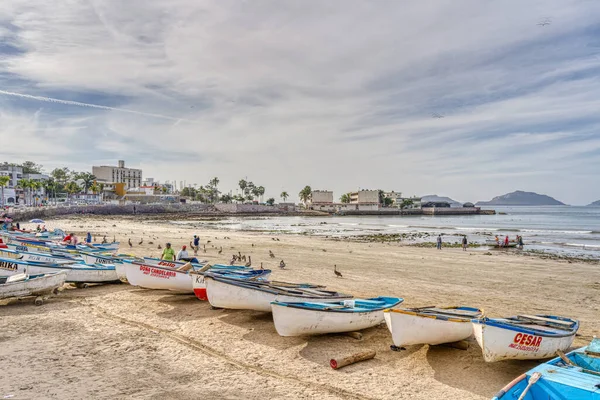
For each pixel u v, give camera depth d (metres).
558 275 23.70
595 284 20.77
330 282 19.62
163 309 13.29
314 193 193.75
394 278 21.38
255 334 11.02
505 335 8.25
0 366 8.55
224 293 11.87
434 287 19.00
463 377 8.52
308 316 10.05
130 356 9.33
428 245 44.28
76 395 7.38
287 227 81.88
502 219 132.50
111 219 93.50
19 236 29.03
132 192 165.12
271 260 27.97
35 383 7.80
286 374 8.55
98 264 17.91
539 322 10.19
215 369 8.75
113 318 12.23
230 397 7.48
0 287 12.87
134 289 16.20
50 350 9.55
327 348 10.12
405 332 9.12
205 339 10.55
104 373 8.38
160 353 9.57
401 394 7.74
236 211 166.62
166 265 15.98
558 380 6.48
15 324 11.48
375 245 42.53
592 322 13.40
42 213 81.12
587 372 6.95
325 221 114.50
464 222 110.06
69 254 20.22
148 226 70.31
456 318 9.48
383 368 8.95
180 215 130.00
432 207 185.12
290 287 14.05
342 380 8.30
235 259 25.75
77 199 143.88
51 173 156.88
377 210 174.75
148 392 7.59
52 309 13.13
